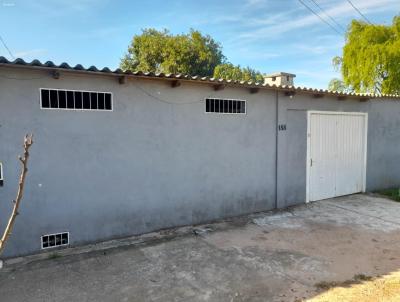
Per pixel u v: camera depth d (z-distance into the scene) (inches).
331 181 354.9
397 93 580.7
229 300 148.6
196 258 193.9
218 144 268.4
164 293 154.3
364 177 383.9
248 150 287.1
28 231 194.5
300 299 149.3
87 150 209.5
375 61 580.4
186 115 249.0
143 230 235.5
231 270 178.2
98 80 209.6
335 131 353.1
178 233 237.8
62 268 179.0
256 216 285.1
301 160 326.3
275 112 302.8
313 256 198.5
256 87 275.4
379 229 251.0
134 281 165.3
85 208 211.6
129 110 222.8
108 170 218.1
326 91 314.8
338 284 163.6
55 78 194.4
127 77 217.6
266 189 302.2
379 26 607.8
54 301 146.6
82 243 211.9
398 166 419.5
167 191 244.2
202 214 263.1
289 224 262.7
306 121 327.3
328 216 286.5
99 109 211.8
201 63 1003.9
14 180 189.0
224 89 268.1
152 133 233.9
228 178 276.4
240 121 280.1
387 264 188.1
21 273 172.6
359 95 347.6
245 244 217.6
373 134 388.5
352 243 221.0
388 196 367.9
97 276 170.2
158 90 234.2
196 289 158.1
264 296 151.9
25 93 187.9
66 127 201.5
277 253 202.5
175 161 246.2
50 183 199.0
